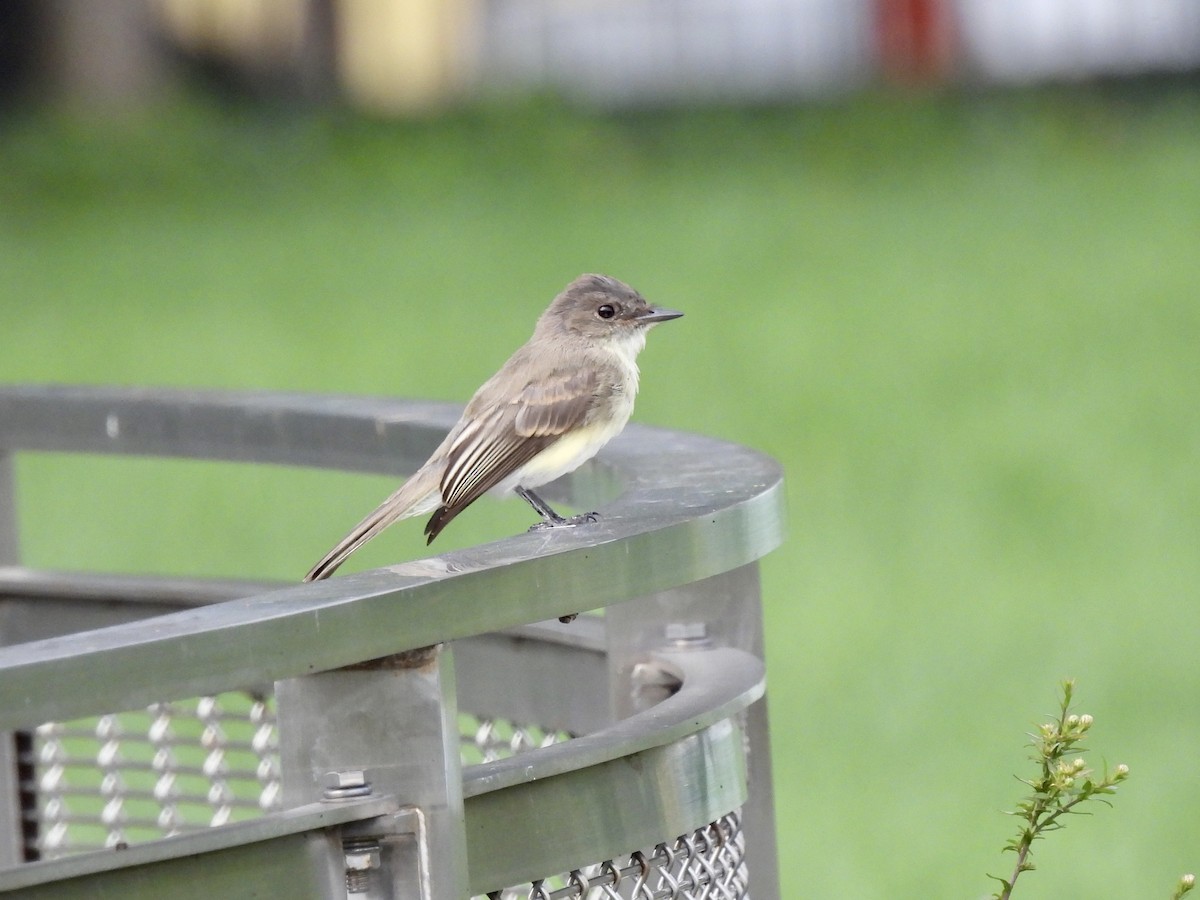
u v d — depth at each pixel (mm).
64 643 2367
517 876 2816
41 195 32531
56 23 37969
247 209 32406
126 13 38625
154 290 26125
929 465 16484
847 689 11117
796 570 13812
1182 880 3848
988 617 12289
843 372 20141
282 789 2688
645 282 25688
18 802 4797
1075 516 14773
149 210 32250
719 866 3340
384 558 13375
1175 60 38625
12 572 4844
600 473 4426
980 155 34344
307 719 2660
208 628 2430
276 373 20641
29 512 15492
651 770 3051
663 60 41750
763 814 3814
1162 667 11070
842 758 10078
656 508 3338
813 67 41156
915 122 35781
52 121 36094
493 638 4188
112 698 2344
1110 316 22391
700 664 3627
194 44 40312
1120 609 12250
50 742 4746
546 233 29703
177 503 15617
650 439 4602
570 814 2895
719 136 35875
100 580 4695
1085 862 8664
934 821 9086
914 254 26859
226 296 25562
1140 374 19438
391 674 2650
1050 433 17406
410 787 2643
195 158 34344
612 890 3033
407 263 27641
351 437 4703
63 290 26406
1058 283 24438
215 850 2465
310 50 42188
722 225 29719
